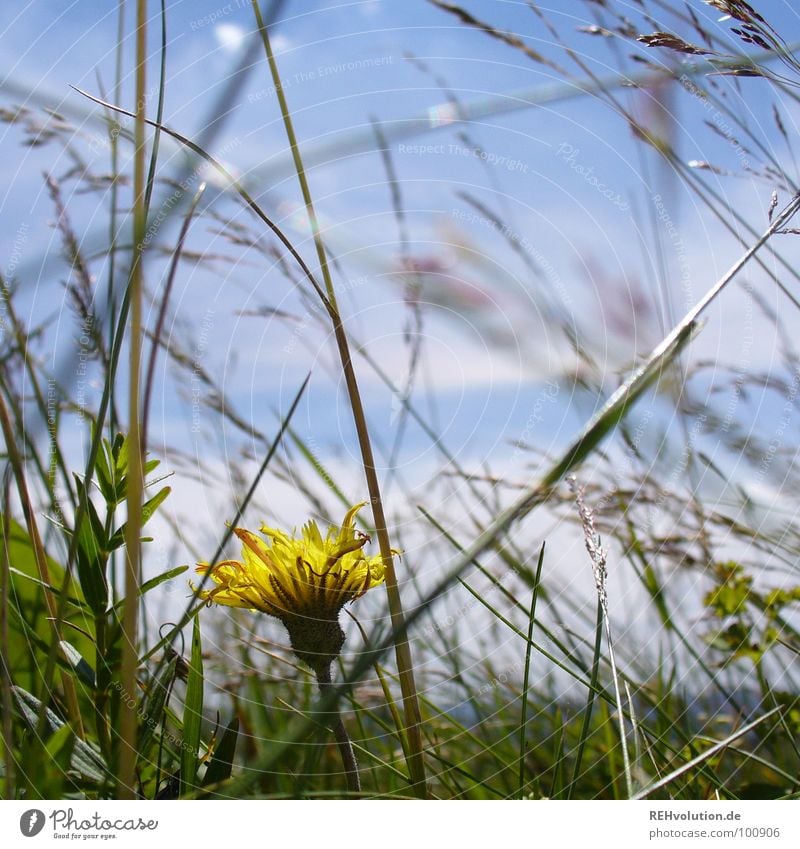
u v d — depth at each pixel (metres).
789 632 0.21
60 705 0.16
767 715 0.15
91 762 0.15
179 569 0.15
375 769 0.19
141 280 0.16
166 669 0.15
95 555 0.15
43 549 0.17
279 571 0.16
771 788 0.18
